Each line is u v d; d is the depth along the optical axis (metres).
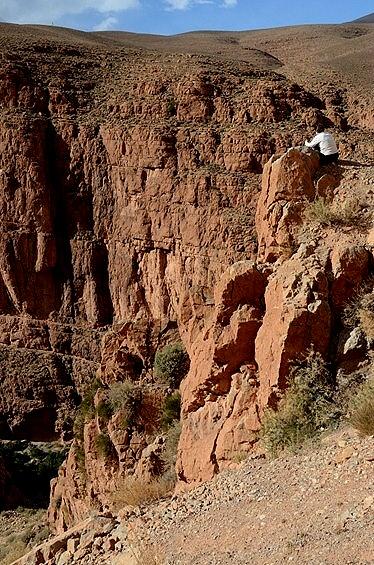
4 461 42.56
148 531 11.42
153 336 29.58
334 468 10.16
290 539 8.73
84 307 56.62
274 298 13.66
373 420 10.66
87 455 25.58
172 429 21.05
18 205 56.16
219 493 11.60
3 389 56.31
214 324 14.73
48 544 13.51
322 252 14.38
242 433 13.29
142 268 52.50
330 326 13.06
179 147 49.84
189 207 47.84
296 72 83.81
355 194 15.80
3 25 94.31
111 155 53.91
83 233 56.00
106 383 29.61
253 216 45.75
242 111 51.97
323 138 17.36
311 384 12.42
